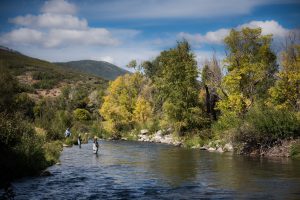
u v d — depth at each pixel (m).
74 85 188.50
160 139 66.12
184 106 57.94
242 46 51.75
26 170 25.55
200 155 39.88
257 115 40.12
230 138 42.50
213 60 58.22
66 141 55.22
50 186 21.78
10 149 25.84
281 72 46.16
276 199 18.11
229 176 25.19
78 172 27.58
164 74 62.19
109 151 45.91
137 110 78.81
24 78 196.88
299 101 45.19
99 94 112.56
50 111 73.81
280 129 37.78
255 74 50.06
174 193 19.83
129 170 28.66
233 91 50.78
